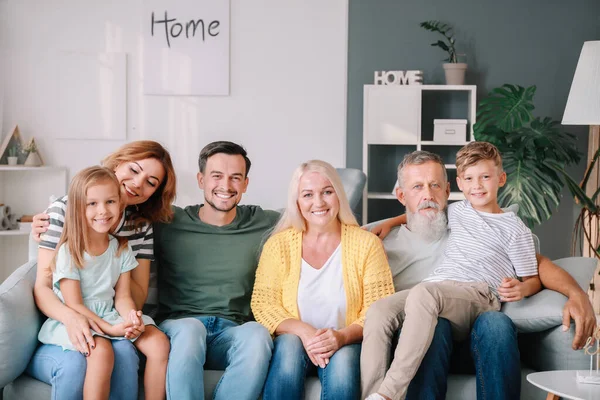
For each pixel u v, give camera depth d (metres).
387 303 2.52
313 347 2.44
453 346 2.61
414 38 5.32
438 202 2.82
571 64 5.30
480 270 2.65
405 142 5.07
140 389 2.53
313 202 2.66
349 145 5.38
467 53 5.33
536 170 4.99
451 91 5.31
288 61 5.34
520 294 2.53
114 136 5.34
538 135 4.59
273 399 2.40
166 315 2.84
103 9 5.30
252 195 5.41
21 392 2.51
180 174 5.38
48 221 2.63
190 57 5.32
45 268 2.58
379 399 2.31
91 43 5.32
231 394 2.44
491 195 2.75
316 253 2.71
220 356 2.59
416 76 5.10
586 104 3.75
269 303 2.67
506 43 5.31
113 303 2.62
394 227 2.99
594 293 4.87
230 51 5.34
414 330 2.40
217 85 5.34
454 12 5.31
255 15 5.32
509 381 2.35
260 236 2.89
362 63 5.35
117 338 2.46
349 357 2.43
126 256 2.65
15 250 5.30
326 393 2.39
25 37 5.29
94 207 2.51
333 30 5.34
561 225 5.30
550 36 5.30
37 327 2.56
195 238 2.84
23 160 5.20
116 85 5.32
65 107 5.32
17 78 5.30
